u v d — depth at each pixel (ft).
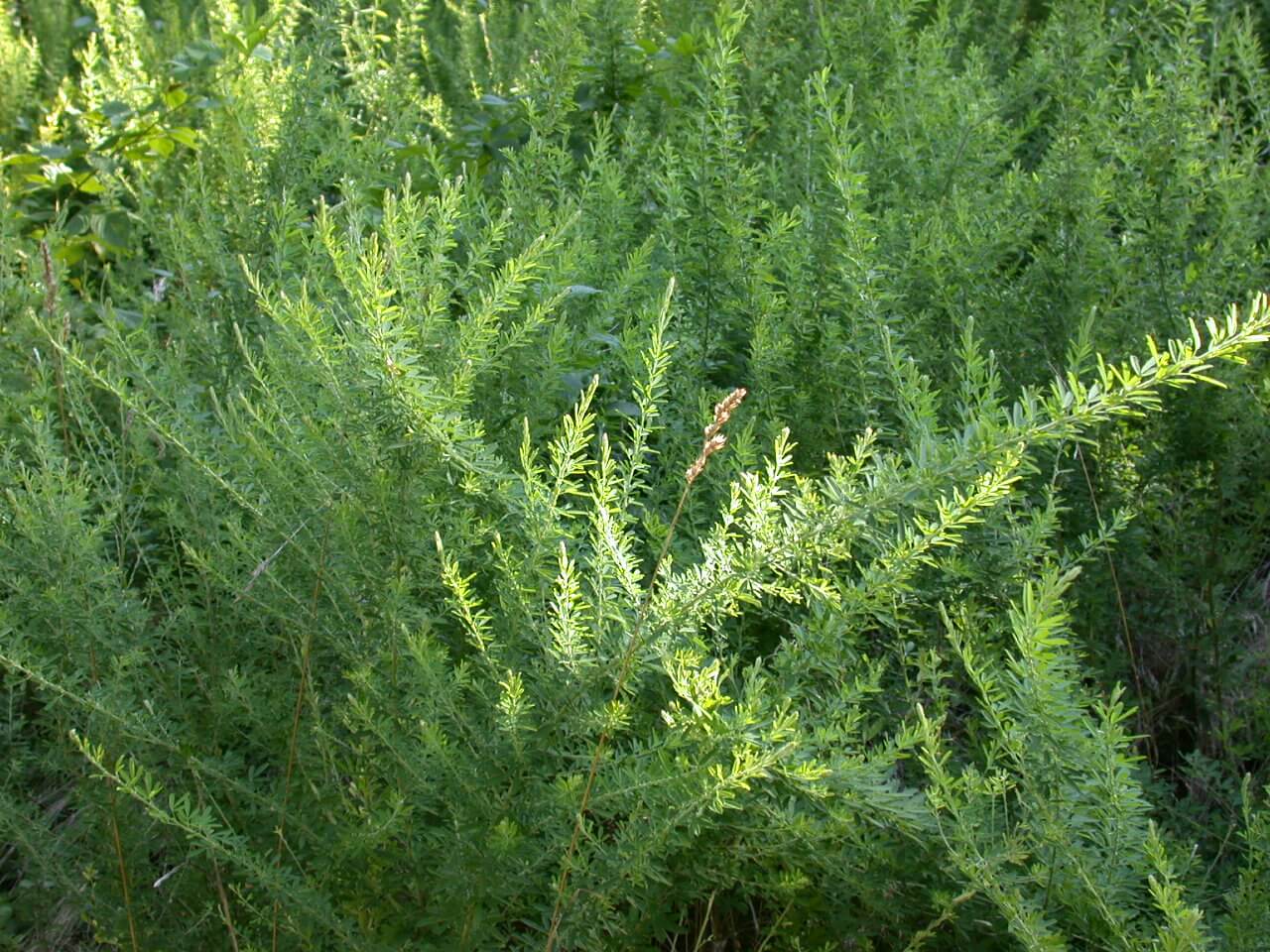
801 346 9.04
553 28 10.88
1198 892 6.54
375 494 6.30
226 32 13.62
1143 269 9.90
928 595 7.49
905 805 5.98
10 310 10.25
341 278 6.45
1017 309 9.87
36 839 7.50
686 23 15.03
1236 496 9.30
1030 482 8.86
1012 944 6.24
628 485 6.64
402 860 6.77
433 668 6.22
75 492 7.70
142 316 10.88
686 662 5.69
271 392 7.45
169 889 7.48
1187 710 9.36
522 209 9.81
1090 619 8.85
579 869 5.91
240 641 7.82
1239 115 11.10
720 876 6.51
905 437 8.31
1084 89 11.21
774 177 10.89
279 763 7.37
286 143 10.84
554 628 6.03
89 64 15.61
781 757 5.35
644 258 8.76
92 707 6.97
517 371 7.72
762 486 5.65
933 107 11.59
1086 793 5.99
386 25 17.66
